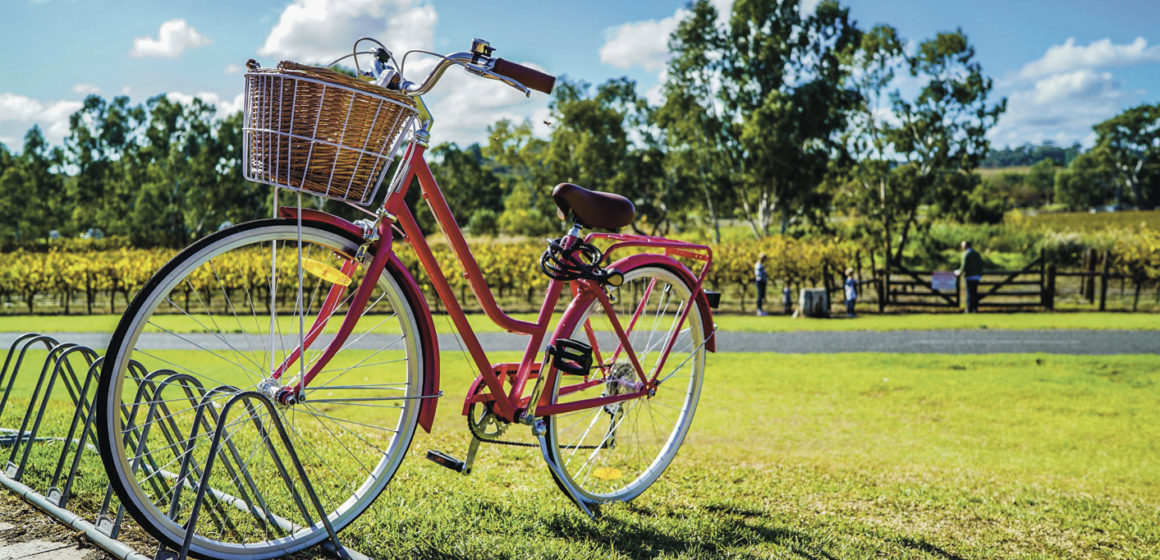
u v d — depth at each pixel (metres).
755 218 44.94
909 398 8.73
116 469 2.10
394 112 2.20
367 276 2.44
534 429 3.01
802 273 22.20
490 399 2.91
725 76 42.19
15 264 21.89
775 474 4.74
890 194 39.72
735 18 41.00
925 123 38.12
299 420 5.11
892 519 3.90
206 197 58.59
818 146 41.22
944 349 13.20
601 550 2.76
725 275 22.28
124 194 63.69
